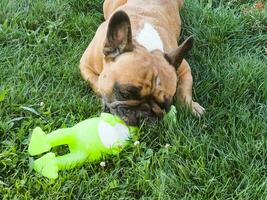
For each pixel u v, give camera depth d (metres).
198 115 1.19
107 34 1.09
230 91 1.27
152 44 1.13
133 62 1.06
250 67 1.34
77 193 1.02
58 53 1.36
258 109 1.25
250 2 1.60
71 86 1.25
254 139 1.15
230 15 1.50
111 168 1.07
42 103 1.18
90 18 1.46
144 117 1.07
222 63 1.37
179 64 1.12
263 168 1.08
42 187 1.01
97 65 1.23
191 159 1.08
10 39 1.37
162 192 1.01
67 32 1.42
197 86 1.30
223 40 1.46
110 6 1.42
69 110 1.19
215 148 1.11
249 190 1.03
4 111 1.15
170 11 1.36
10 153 1.06
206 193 1.03
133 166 1.06
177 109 1.19
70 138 1.06
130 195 1.03
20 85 1.22
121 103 1.05
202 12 1.51
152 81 1.05
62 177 1.03
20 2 1.47
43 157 1.04
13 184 1.02
